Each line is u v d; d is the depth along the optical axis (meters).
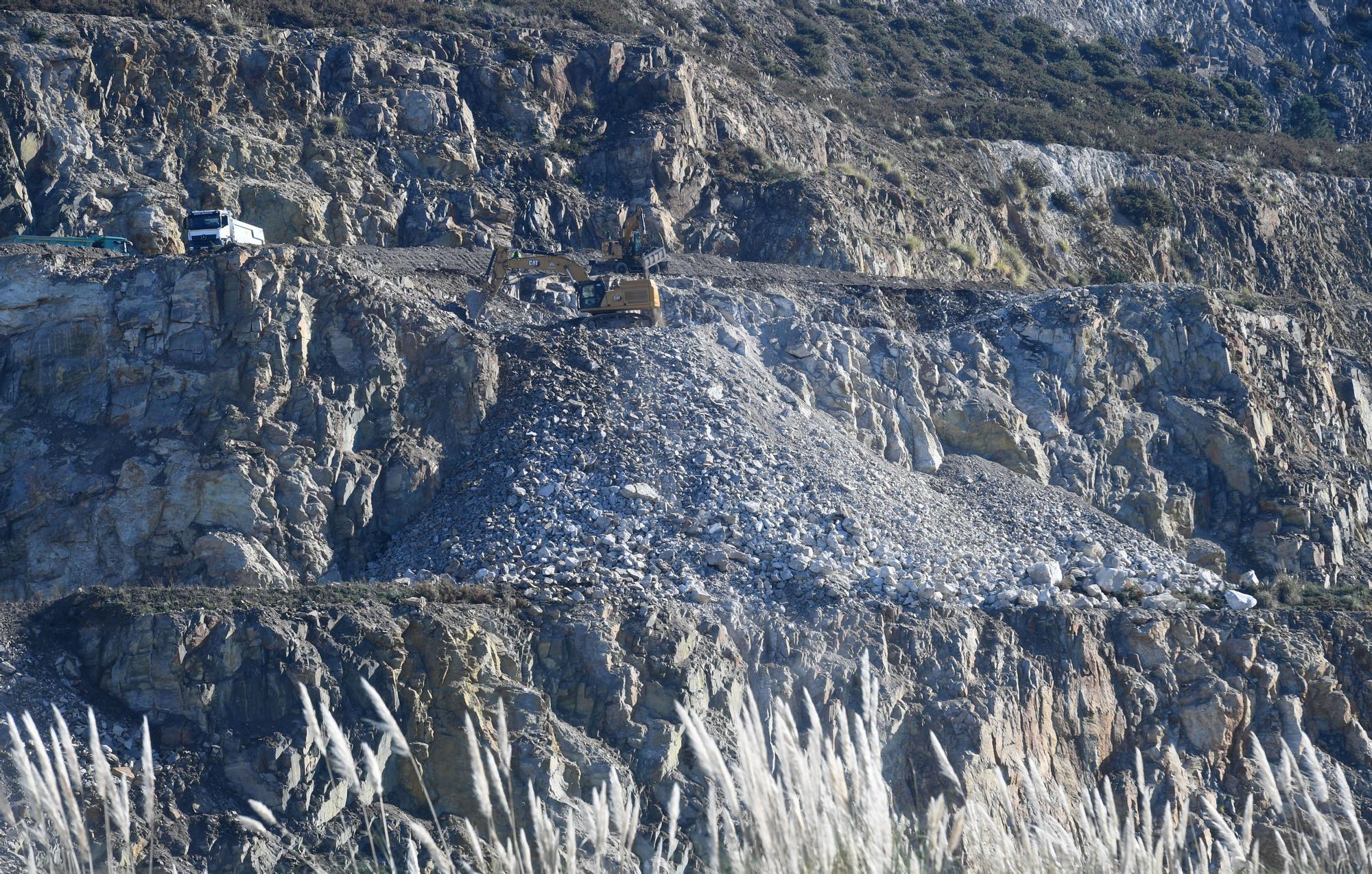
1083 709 151.00
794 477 176.12
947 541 176.00
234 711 120.12
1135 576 176.88
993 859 49.75
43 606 127.88
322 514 163.50
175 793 112.62
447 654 128.38
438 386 181.00
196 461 163.00
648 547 157.88
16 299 178.12
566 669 135.00
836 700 138.88
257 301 175.12
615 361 194.50
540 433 177.88
